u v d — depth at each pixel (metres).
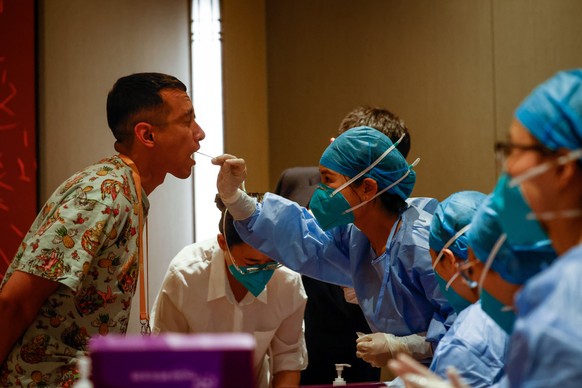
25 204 3.92
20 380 2.26
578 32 4.09
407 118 4.47
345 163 2.44
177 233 4.30
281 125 4.80
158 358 1.07
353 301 3.01
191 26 4.37
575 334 1.03
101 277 2.30
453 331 1.85
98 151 4.15
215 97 4.32
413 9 4.47
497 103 4.25
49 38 4.04
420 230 2.41
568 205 1.19
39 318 2.27
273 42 4.82
